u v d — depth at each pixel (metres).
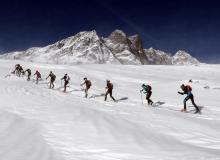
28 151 8.47
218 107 25.36
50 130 11.03
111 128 12.24
